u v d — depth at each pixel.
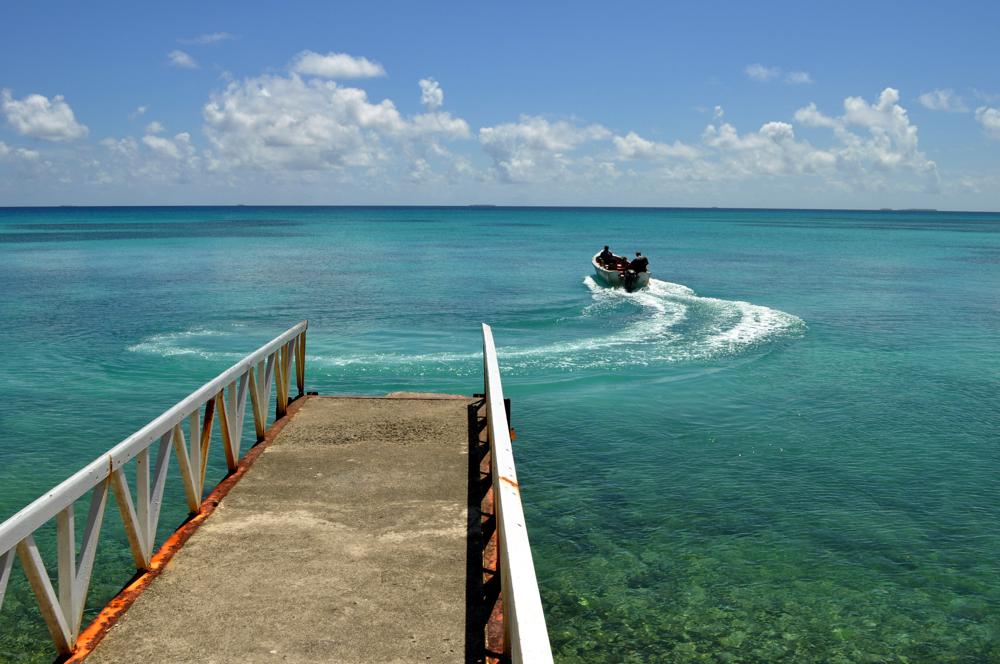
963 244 78.62
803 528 8.55
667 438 11.66
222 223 140.75
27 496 9.16
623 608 6.93
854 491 9.63
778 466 10.50
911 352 18.72
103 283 34.66
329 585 4.49
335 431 7.60
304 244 71.69
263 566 4.71
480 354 17.78
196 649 3.81
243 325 22.39
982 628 6.71
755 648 6.38
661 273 42.44
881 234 106.12
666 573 7.55
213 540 5.06
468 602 4.33
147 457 4.60
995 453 11.12
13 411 12.80
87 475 3.77
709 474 10.17
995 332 21.95
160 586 4.43
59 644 3.66
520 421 12.46
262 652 3.80
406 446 7.15
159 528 8.24
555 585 7.30
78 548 7.75
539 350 18.36
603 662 6.16
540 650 2.09
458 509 5.67
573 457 10.78
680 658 6.23
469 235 95.50
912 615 6.89
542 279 38.00
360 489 6.05
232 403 6.46
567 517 8.77
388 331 21.53
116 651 3.77
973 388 14.98
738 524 8.64
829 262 51.50
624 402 13.66
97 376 15.48
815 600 7.10
